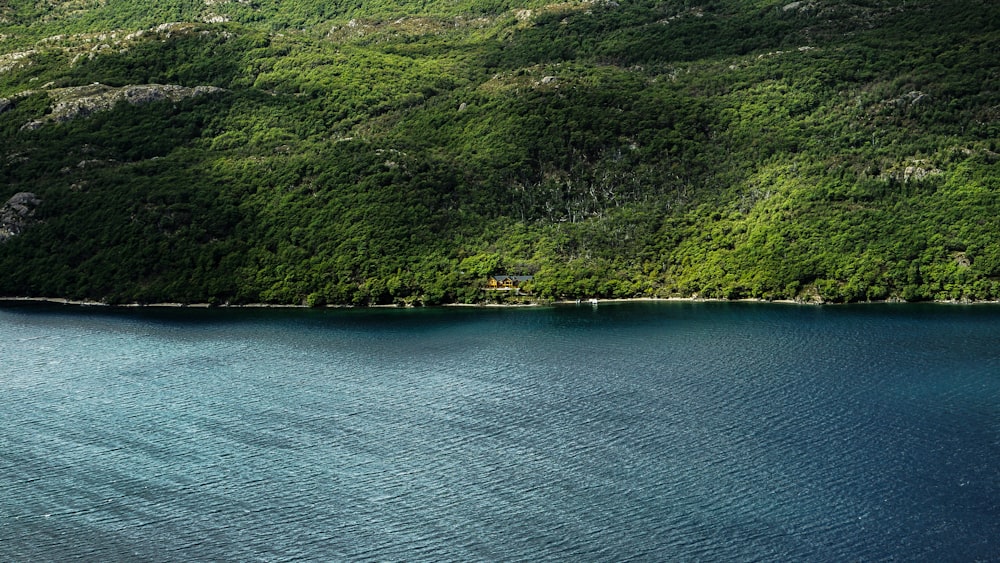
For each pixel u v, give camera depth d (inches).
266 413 6382.9
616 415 6171.3
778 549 4571.9
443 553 4616.1
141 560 4628.4
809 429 5871.1
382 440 5871.1
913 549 4537.4
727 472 5324.8
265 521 4940.9
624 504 5012.3
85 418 6392.7
